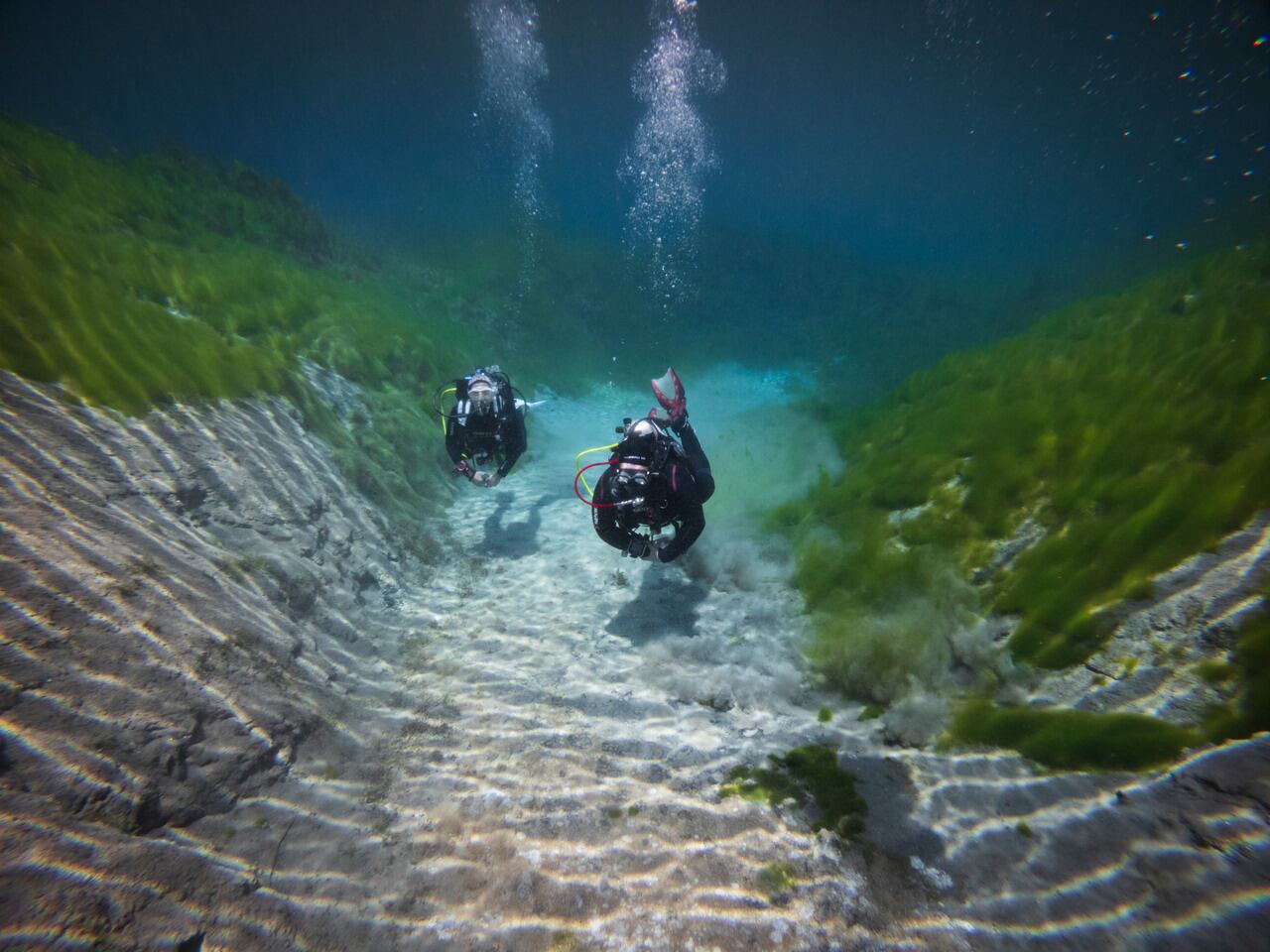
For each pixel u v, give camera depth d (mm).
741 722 3295
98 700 2262
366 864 2320
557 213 35500
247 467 4348
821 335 17500
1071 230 60625
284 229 11555
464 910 2188
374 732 3090
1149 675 2756
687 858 2428
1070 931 1970
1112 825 2268
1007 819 2436
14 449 3121
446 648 3941
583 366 13156
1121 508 3459
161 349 4598
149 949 1709
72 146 9695
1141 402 4066
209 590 3180
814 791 2738
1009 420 4625
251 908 1990
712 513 5984
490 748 3064
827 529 5000
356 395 6699
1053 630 3191
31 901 1635
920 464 4914
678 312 18453
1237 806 2143
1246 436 3398
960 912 2111
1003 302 18734
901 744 2977
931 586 3781
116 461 3559
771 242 29594
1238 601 2709
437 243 18594
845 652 3545
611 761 3012
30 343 3762
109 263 6000
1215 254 7898
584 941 2096
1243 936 1794
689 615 4441
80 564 2719
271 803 2447
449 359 9219
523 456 7965
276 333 6648
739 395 12500
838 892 2234
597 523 3803
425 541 5270
